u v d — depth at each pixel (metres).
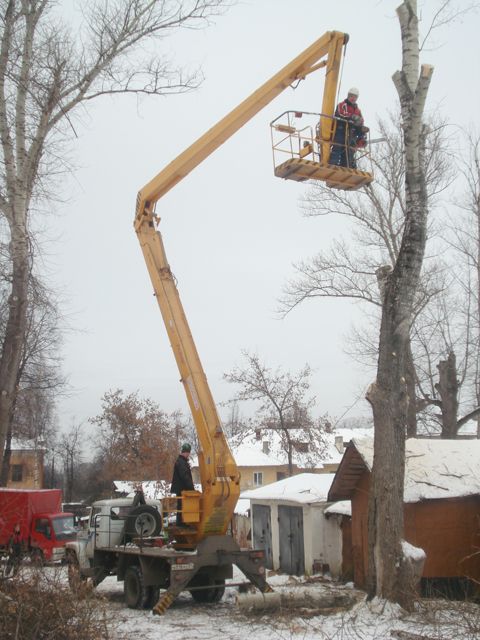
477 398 27.66
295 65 14.43
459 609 11.34
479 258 25.94
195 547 13.95
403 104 13.26
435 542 14.73
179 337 14.77
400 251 13.35
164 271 15.36
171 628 11.66
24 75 15.00
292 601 12.77
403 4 13.19
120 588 18.22
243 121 15.02
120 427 44.75
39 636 8.60
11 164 14.99
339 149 13.62
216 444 13.95
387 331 13.23
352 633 10.56
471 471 15.28
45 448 57.34
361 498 16.53
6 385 14.52
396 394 12.95
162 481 42.38
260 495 23.06
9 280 16.05
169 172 15.29
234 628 11.48
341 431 57.09
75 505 48.44
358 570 16.31
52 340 34.38
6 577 9.20
